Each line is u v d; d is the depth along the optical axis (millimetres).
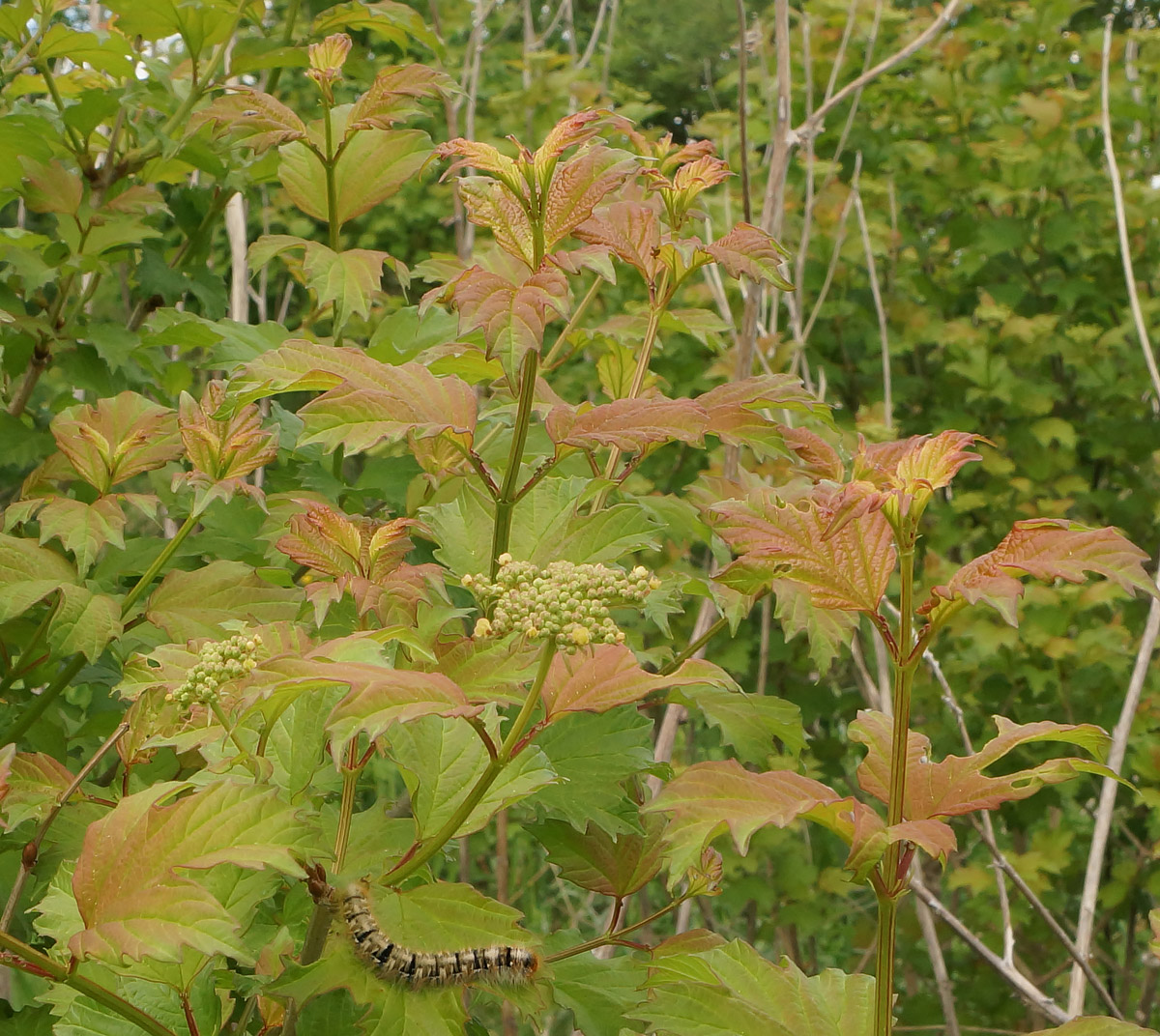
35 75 3160
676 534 2131
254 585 2057
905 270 5590
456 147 1563
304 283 2619
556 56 5352
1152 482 5305
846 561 1394
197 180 3443
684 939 1857
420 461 1992
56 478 2217
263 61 2830
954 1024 2982
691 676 1400
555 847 1949
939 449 1325
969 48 5398
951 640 4613
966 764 1434
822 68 5355
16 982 2383
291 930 1826
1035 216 5430
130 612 2025
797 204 5148
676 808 1329
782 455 1926
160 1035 1438
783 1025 1478
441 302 1605
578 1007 1849
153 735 1537
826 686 4723
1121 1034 1431
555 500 1838
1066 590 4332
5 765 1412
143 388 3084
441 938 1394
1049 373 5566
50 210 2654
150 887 1275
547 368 2258
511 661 1477
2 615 1880
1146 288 5328
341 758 1191
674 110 6473
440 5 5777
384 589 1580
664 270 2066
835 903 5102
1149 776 4117
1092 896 2537
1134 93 5602
